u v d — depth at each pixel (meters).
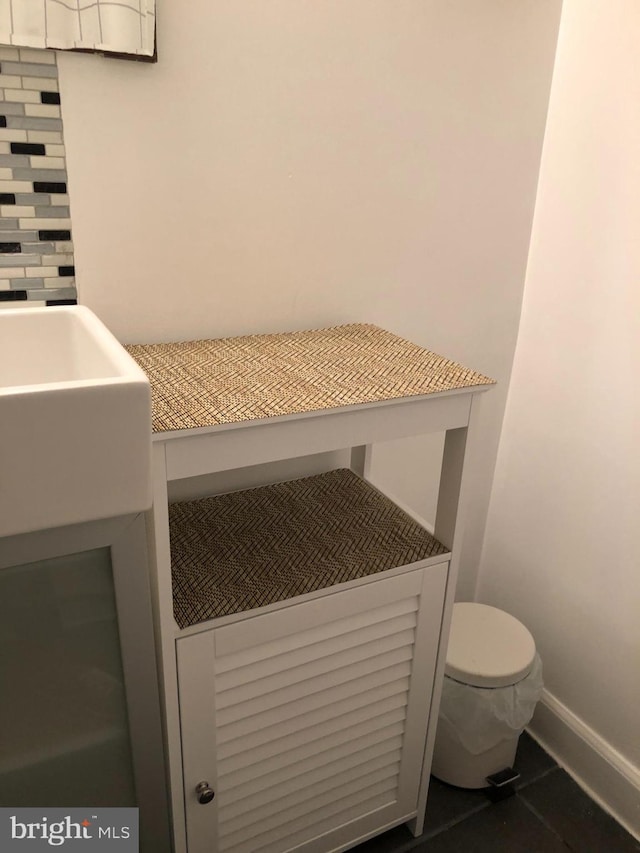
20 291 0.96
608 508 1.27
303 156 1.07
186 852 1.00
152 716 0.80
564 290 1.30
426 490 1.47
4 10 0.81
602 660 1.33
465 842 1.28
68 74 0.88
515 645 1.33
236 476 1.20
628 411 1.21
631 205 1.15
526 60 1.20
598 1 1.14
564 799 1.37
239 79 0.98
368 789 1.15
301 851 1.13
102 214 0.96
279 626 0.91
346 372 0.94
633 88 1.12
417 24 1.07
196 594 0.90
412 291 1.26
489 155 1.23
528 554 1.48
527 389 1.42
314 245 1.13
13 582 0.67
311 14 1.00
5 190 0.90
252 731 0.97
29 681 0.72
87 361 0.78
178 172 0.99
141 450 0.63
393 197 1.17
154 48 0.90
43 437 0.58
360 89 1.07
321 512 1.12
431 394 0.88
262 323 1.14
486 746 1.30
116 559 0.69
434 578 1.03
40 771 0.78
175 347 1.04
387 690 1.08
